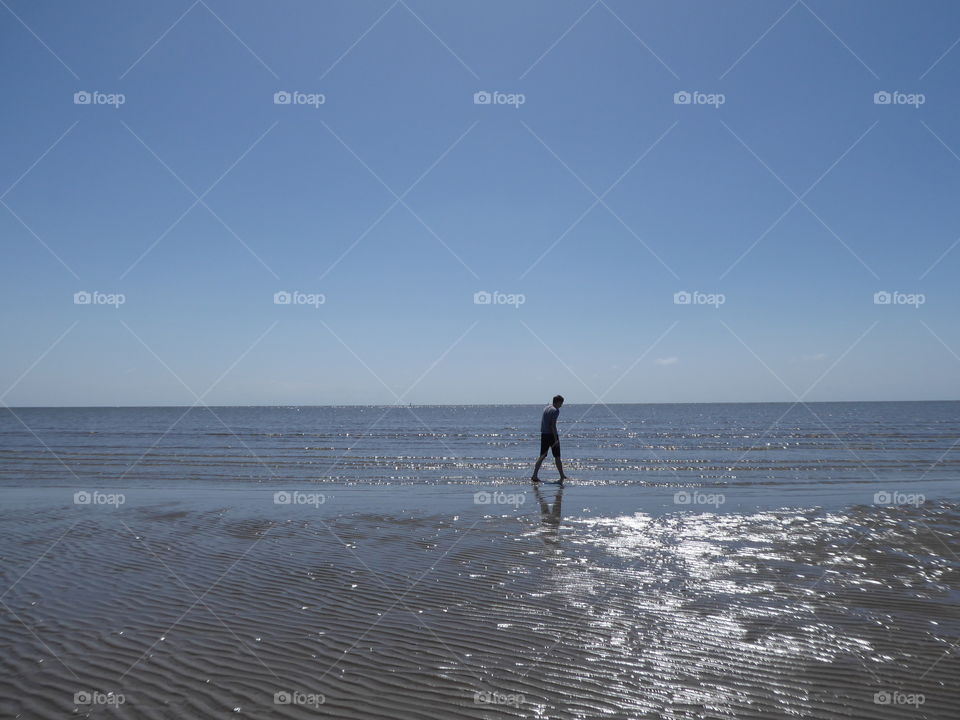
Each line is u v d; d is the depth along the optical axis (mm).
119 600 6516
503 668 4789
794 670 4738
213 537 9672
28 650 5133
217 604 6367
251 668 4789
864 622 5754
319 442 36531
